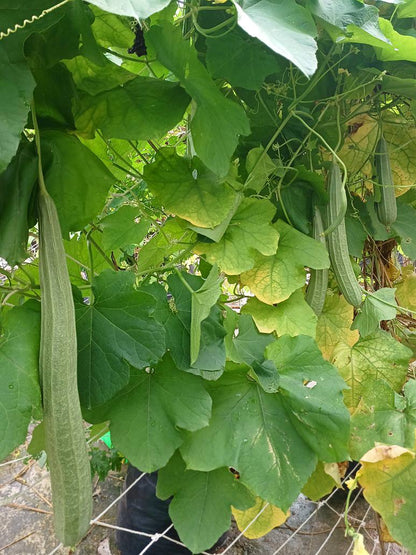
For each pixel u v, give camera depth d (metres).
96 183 0.52
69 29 0.42
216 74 0.56
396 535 0.55
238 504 0.59
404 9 0.69
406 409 0.65
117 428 0.51
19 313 0.44
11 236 0.43
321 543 0.99
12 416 0.40
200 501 0.59
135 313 0.48
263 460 0.54
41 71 0.45
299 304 0.67
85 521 0.43
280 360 0.59
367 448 0.65
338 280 0.72
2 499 1.12
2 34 0.35
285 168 0.70
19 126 0.36
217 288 0.48
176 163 0.62
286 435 0.56
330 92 0.75
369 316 0.72
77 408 0.42
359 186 0.94
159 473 0.59
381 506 0.55
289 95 0.73
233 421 0.56
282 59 0.65
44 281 0.42
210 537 0.57
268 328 0.66
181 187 0.61
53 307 0.41
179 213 0.60
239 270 0.63
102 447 1.11
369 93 0.75
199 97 0.50
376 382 0.68
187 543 0.57
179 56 0.46
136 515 0.85
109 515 1.07
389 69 0.75
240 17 0.40
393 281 1.04
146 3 0.36
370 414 0.67
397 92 0.73
